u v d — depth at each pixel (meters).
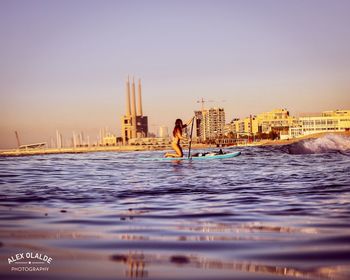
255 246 7.49
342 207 12.36
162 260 6.58
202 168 35.62
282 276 5.66
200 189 18.61
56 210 12.52
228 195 16.09
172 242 7.90
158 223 10.14
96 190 18.69
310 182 20.33
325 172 26.41
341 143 65.38
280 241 7.88
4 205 13.73
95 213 11.84
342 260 6.42
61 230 9.23
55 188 19.86
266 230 9.06
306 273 5.77
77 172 34.72
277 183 20.50
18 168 44.31
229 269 6.04
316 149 63.97
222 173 28.98
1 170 39.84
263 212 11.73
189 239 8.17
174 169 35.50
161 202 14.30
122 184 21.83
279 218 10.68
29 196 16.39
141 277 5.70
